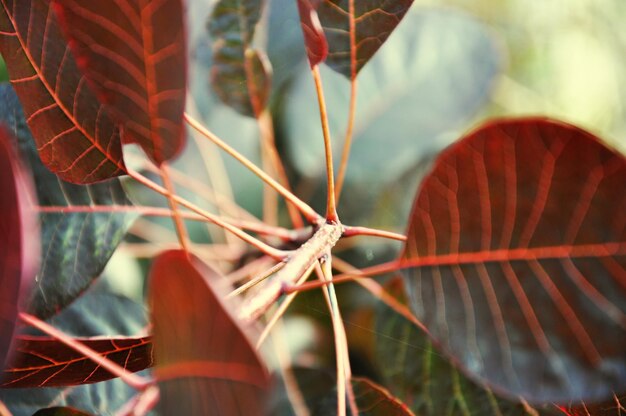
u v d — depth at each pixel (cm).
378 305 30
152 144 21
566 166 20
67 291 25
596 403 23
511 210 21
